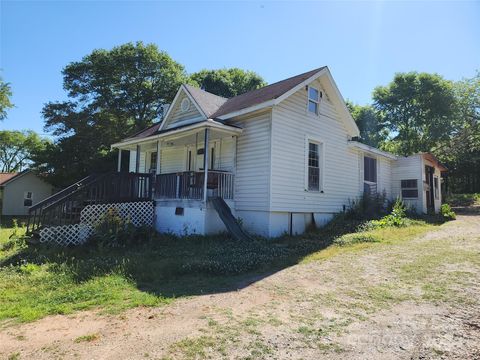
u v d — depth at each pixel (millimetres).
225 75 36625
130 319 4113
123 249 9164
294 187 11664
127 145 14938
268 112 11109
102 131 29688
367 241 9242
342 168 14258
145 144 14641
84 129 29344
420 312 4098
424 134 35656
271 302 4672
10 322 4133
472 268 5961
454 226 12383
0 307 4691
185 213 11094
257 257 7383
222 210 10719
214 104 14398
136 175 12148
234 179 11922
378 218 13805
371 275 5898
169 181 12016
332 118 13844
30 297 5160
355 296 4820
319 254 7906
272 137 10906
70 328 3879
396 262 6715
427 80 34312
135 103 32406
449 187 36938
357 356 3047
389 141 39875
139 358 3064
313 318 4016
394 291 4953
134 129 32094
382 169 17578
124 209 11445
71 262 7559
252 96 13500
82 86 31469
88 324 3996
